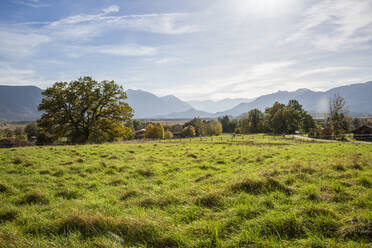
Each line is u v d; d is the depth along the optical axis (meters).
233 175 9.04
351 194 5.34
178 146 27.69
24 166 11.95
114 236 3.80
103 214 4.77
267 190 5.79
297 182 6.76
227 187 6.26
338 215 4.09
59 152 18.23
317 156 14.62
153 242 3.62
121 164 12.99
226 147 26.28
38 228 4.33
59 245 3.48
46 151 18.92
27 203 6.29
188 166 12.37
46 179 9.42
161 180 9.06
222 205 5.10
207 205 5.19
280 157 15.12
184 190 6.64
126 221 4.16
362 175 7.05
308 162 11.24
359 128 49.78
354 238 3.30
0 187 7.60
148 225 4.01
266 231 3.70
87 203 6.05
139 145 28.81
